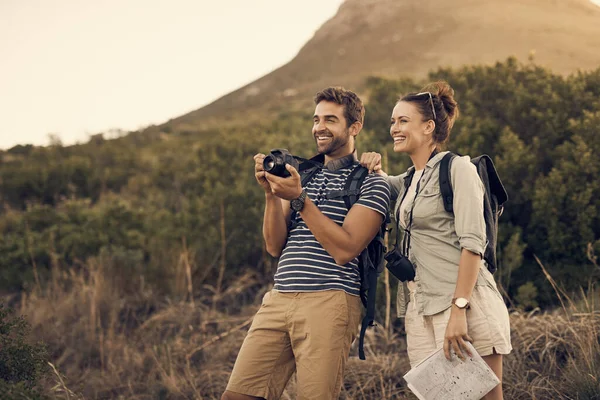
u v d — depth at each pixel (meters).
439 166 2.69
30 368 3.08
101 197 11.30
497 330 2.54
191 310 5.76
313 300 2.72
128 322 5.95
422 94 2.84
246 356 2.87
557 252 4.93
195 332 5.45
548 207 4.92
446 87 2.96
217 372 4.60
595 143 5.00
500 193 2.77
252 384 2.83
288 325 2.78
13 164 15.12
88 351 5.22
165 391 4.43
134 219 7.95
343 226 2.70
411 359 2.78
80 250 7.21
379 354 4.38
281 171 2.54
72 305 5.90
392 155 5.98
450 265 2.63
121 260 6.68
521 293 4.62
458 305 2.48
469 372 2.45
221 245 6.54
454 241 2.64
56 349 5.38
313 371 2.67
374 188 2.76
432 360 2.51
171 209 8.68
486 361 2.58
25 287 6.64
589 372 3.33
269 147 8.04
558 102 5.54
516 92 5.77
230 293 6.12
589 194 4.78
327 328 2.68
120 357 5.12
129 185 12.02
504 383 3.57
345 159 2.93
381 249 2.89
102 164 14.70
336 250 2.63
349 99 2.93
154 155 15.70
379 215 2.73
